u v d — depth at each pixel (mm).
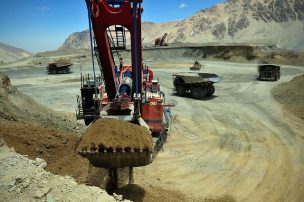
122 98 9062
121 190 8859
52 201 5910
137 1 8391
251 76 37656
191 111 20953
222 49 61781
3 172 6816
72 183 6746
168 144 14422
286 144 14562
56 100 24859
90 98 11750
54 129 13484
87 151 6973
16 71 49188
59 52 80562
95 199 6199
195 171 11641
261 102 23438
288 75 38250
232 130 16750
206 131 16578
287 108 21375
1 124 11031
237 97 25516
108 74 9703
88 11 8188
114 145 7000
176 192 9773
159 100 12344
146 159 7195
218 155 13250
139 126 7746
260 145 14461
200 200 9438
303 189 10344
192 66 47375
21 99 15125
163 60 63406
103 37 8859
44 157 9969
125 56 59500
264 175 11391
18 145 9773
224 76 38281
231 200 9570
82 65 57594
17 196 6031
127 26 8719
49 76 41750
